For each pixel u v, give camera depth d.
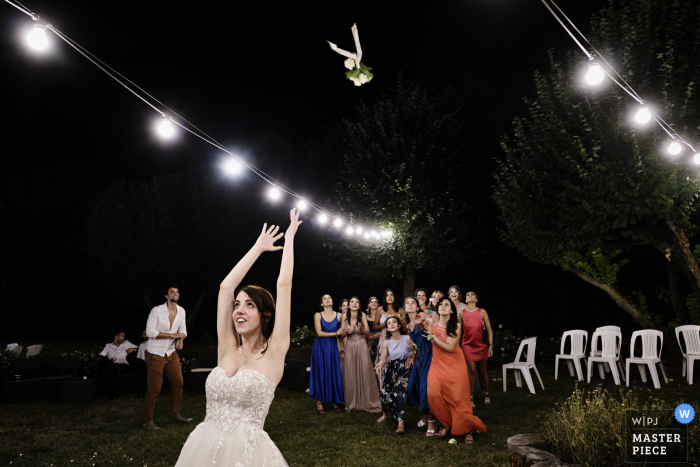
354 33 1.96
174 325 6.44
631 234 8.82
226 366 2.37
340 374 7.03
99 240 18.92
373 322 7.78
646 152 8.13
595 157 8.54
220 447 2.13
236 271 2.62
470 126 14.61
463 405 5.32
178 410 6.56
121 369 8.43
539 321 14.54
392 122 13.21
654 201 8.02
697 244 9.23
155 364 6.27
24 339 21.45
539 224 9.77
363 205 13.30
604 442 3.69
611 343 8.67
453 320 5.43
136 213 18.98
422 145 13.32
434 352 5.52
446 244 13.08
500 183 10.33
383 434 5.79
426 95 13.44
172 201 19.06
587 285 13.78
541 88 9.65
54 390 8.20
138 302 20.08
